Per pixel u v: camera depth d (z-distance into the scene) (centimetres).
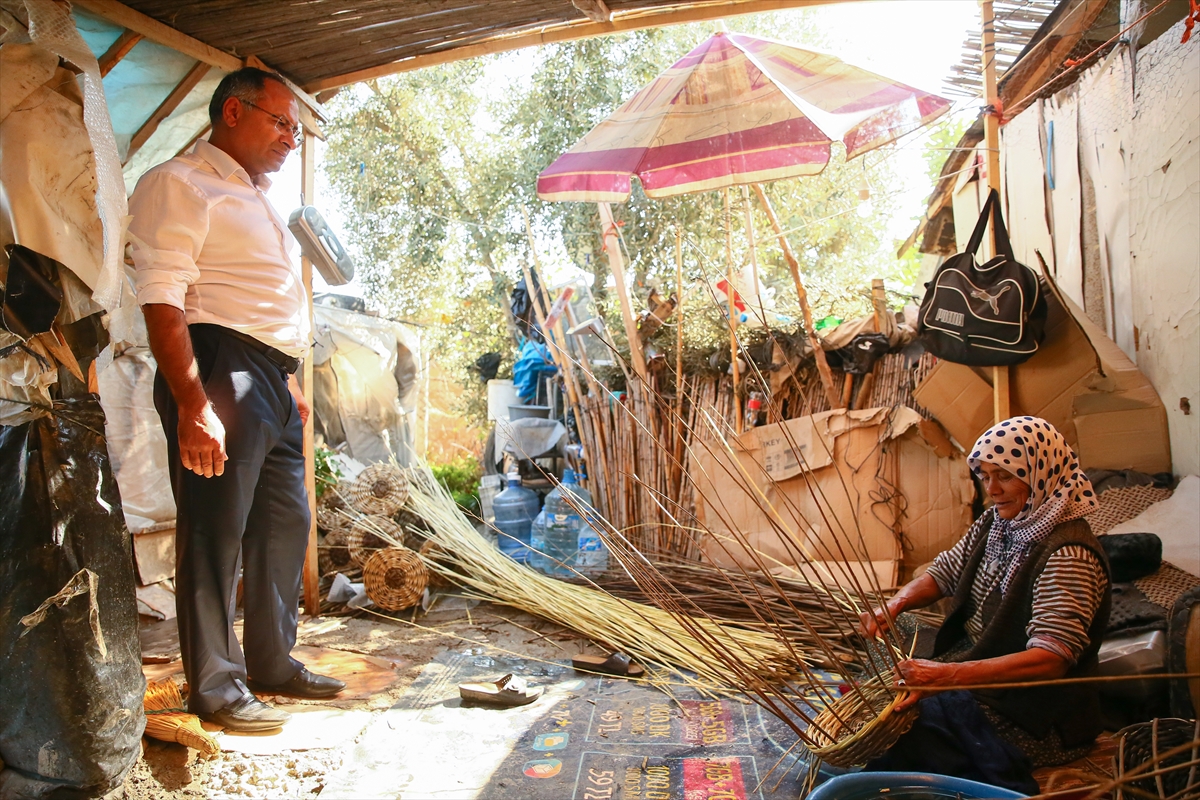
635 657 314
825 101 352
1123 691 245
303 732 254
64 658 201
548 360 573
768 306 457
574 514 471
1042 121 469
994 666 196
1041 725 210
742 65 362
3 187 192
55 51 197
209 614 254
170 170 245
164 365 232
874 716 206
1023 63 422
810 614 335
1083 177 414
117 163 214
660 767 228
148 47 318
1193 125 312
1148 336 349
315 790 221
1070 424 343
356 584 426
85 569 204
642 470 454
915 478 383
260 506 276
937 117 351
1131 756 176
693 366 459
